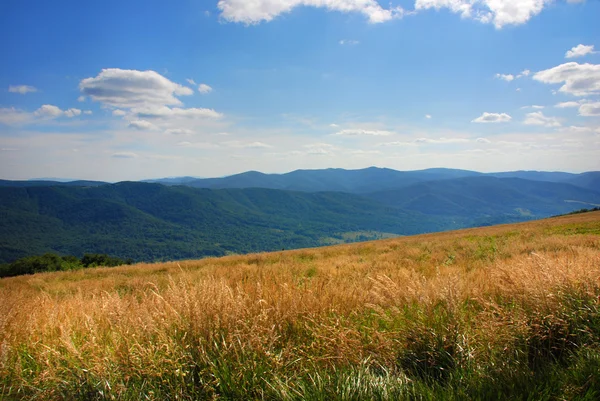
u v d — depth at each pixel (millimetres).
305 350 2953
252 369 2518
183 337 2756
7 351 2947
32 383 2688
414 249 18031
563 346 2900
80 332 3498
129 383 2578
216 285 3807
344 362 2779
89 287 11211
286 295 3758
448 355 2787
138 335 2951
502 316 3330
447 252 15320
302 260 18141
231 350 2727
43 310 4168
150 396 2375
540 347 2951
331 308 3729
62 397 2492
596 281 3518
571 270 3795
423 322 3203
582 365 2422
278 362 2609
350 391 2273
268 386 2406
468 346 2836
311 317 3391
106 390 2494
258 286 3795
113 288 10039
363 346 3031
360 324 3574
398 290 4070
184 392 2457
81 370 2615
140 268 19516
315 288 4262
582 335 2928
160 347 2682
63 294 9594
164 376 2541
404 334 3152
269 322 3166
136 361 2643
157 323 3107
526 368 2480
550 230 24094
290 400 2225
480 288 4578
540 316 3115
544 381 2309
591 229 22031
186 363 2576
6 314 3709
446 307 3369
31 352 3098
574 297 3312
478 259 11273
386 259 14289
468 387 2324
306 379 2564
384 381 2400
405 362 2916
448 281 3789
